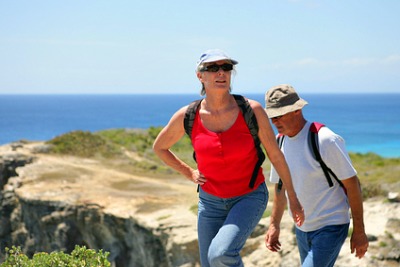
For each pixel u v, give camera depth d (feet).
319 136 21.63
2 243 122.83
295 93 22.40
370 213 62.28
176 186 121.19
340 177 21.43
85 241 102.53
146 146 181.06
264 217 70.03
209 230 19.48
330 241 21.43
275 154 18.89
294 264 57.67
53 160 148.66
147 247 84.79
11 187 129.08
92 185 121.39
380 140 463.01
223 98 18.34
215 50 18.21
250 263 63.46
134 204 99.25
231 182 18.70
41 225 109.09
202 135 18.54
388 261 50.78
